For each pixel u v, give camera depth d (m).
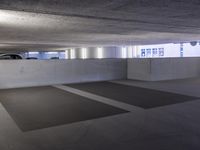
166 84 10.83
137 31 9.43
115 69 12.98
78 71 11.77
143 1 4.21
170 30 9.08
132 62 13.09
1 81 9.80
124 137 3.92
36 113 5.62
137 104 6.55
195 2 4.27
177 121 4.82
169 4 4.44
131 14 5.50
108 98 7.49
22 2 4.29
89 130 4.31
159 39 14.20
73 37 12.45
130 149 3.42
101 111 5.75
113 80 12.66
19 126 4.60
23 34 10.57
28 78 10.39
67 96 7.91
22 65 10.23
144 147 3.49
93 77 12.25
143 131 4.21
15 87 10.08
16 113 5.64
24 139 3.89
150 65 12.16
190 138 3.83
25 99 7.43
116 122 4.80
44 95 8.15
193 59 14.08
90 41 15.65
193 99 7.21
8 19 6.25
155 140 3.76
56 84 11.09
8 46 21.83
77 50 29.36
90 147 3.51
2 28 8.27
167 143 3.63
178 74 13.35
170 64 12.94
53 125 4.64
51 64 10.96
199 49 18.05
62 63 11.28
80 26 7.79
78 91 8.98
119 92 8.69
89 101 7.02
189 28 8.39
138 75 12.84
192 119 4.96
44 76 10.80
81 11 5.16
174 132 4.14
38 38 12.96
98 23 7.08
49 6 4.62
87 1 4.21
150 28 8.38
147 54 22.92
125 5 4.54
